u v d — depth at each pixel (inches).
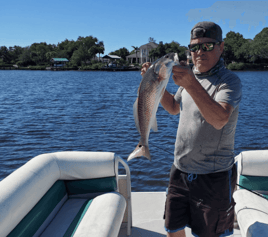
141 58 3629.4
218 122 63.5
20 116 508.7
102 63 4136.3
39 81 1715.1
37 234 80.1
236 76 69.3
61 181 99.7
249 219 84.6
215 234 74.0
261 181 101.0
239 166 103.0
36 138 351.3
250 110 579.2
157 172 230.4
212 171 72.1
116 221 83.5
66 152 103.2
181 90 85.9
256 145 319.3
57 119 476.7
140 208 119.3
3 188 75.4
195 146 72.5
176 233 78.2
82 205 94.9
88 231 77.1
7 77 2272.4
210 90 70.2
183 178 75.8
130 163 250.2
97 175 99.2
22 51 5329.7
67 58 4827.8
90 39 4675.2
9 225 69.8
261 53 2315.5
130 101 730.8
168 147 301.1
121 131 382.0
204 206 73.2
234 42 2605.8
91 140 339.9
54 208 91.6
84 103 691.4
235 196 99.4
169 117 476.4
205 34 68.7
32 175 84.8
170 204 78.0
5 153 294.5
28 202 78.4
